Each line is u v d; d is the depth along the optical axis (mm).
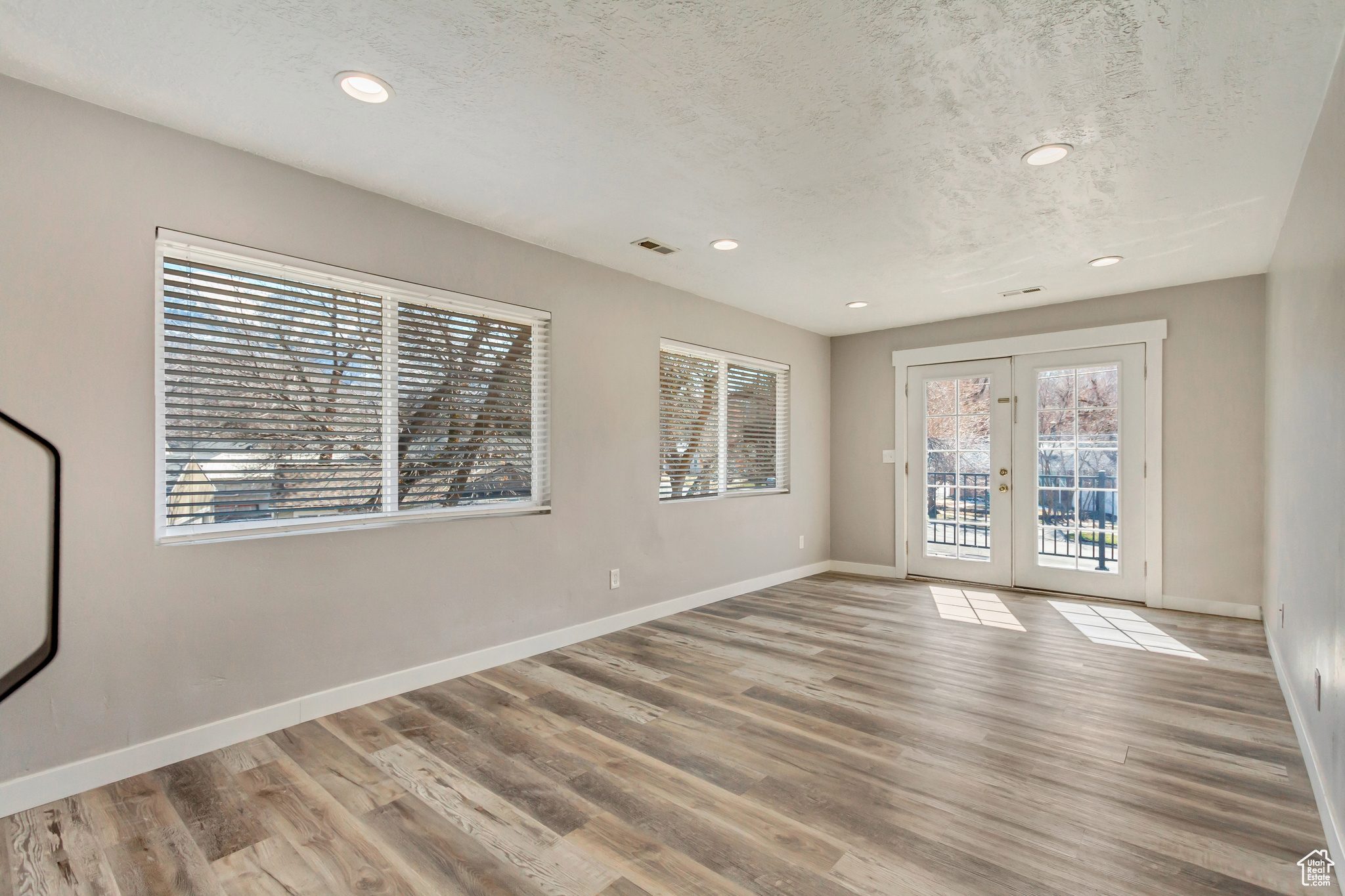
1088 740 2432
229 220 2420
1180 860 1708
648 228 3285
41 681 2023
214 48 1836
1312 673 2160
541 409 3609
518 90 2059
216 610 2389
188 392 2359
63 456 2066
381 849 1787
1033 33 1755
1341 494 1729
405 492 2998
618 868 1697
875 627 4059
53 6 1643
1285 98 2059
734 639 3789
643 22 1719
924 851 1756
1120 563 4648
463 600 3174
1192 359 4336
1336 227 1836
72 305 2088
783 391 5609
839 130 2303
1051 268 3979
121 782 2146
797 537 5668
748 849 1774
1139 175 2645
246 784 2131
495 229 3309
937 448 5516
